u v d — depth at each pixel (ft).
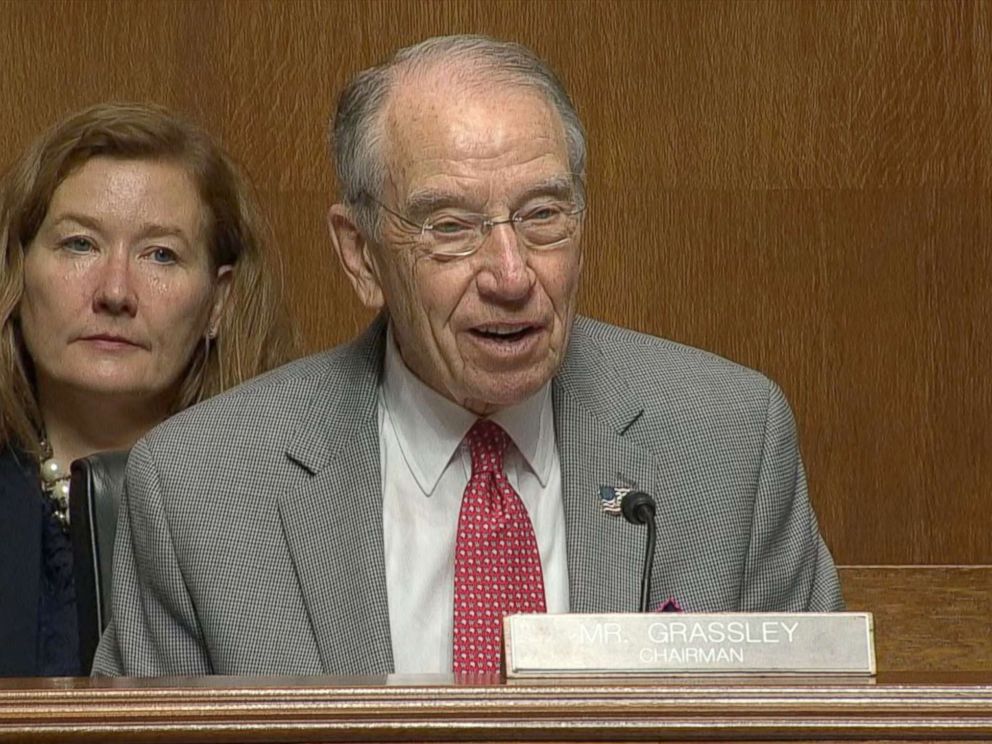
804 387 44.57
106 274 34.22
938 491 44.34
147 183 34.58
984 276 44.62
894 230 44.75
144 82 45.03
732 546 26.96
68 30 44.96
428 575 26.53
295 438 27.43
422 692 16.22
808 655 17.99
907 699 16.14
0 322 34.71
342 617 26.00
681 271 44.78
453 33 45.27
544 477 27.12
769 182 44.91
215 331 36.04
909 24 44.96
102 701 16.24
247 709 16.15
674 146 45.01
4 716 16.10
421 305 25.25
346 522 26.61
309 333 44.62
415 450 27.09
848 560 44.24
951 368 44.47
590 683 16.80
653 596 26.45
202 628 26.43
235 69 45.14
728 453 27.66
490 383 25.00
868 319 44.65
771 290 44.73
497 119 24.93
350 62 45.19
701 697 16.17
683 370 28.68
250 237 36.24
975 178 44.78
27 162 35.01
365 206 26.16
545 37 45.19
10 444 34.78
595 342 28.94
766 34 45.09
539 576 26.20
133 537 27.45
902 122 44.88
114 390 34.32
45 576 34.09
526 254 24.72
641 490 27.02
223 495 26.91
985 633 40.04
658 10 45.19
